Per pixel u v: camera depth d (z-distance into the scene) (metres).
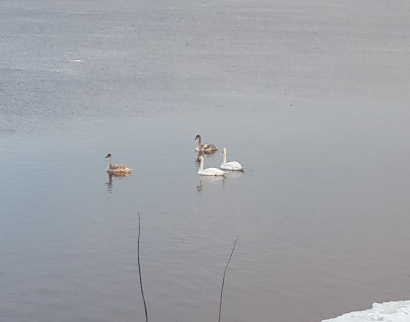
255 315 20.08
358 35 108.62
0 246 24.86
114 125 42.91
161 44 88.06
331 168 35.09
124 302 20.86
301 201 30.02
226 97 53.06
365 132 43.03
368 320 15.41
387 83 62.00
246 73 65.19
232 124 44.22
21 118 43.88
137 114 46.19
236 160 36.28
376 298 21.16
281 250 24.67
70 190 30.92
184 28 112.25
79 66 66.44
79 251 24.48
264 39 98.25
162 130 42.12
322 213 28.55
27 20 122.31
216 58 75.19
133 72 63.31
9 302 20.86
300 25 125.12
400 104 52.59
